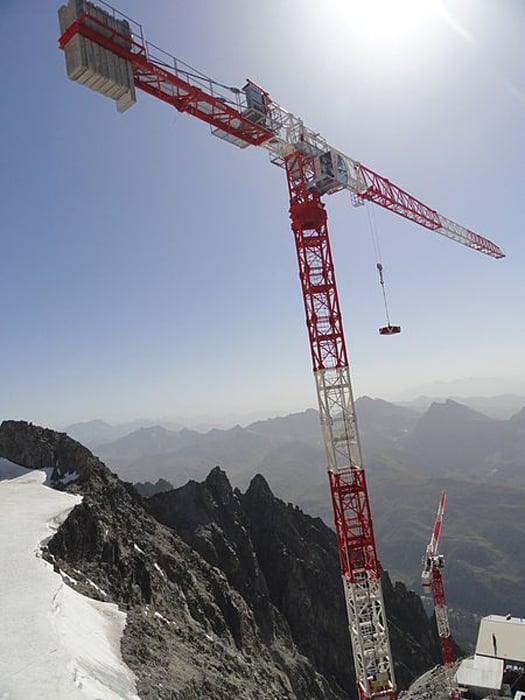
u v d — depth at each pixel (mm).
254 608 99062
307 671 93438
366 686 69562
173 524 109562
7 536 51406
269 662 85188
